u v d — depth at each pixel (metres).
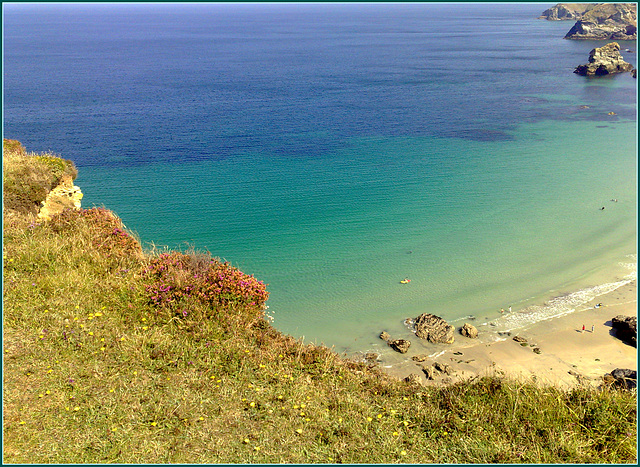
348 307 26.12
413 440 9.28
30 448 8.19
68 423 8.82
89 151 60.78
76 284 13.12
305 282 29.31
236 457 8.42
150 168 53.94
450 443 9.29
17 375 9.87
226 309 12.95
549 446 9.28
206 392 10.07
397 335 23.08
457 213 40.78
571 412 10.28
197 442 8.70
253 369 11.05
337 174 52.03
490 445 9.23
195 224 39.03
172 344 11.53
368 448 8.95
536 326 23.77
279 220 39.81
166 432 8.87
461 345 22.11
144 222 39.34
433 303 26.47
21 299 12.27
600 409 10.30
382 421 9.79
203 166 54.84
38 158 21.19
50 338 11.14
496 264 31.34
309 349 12.41
